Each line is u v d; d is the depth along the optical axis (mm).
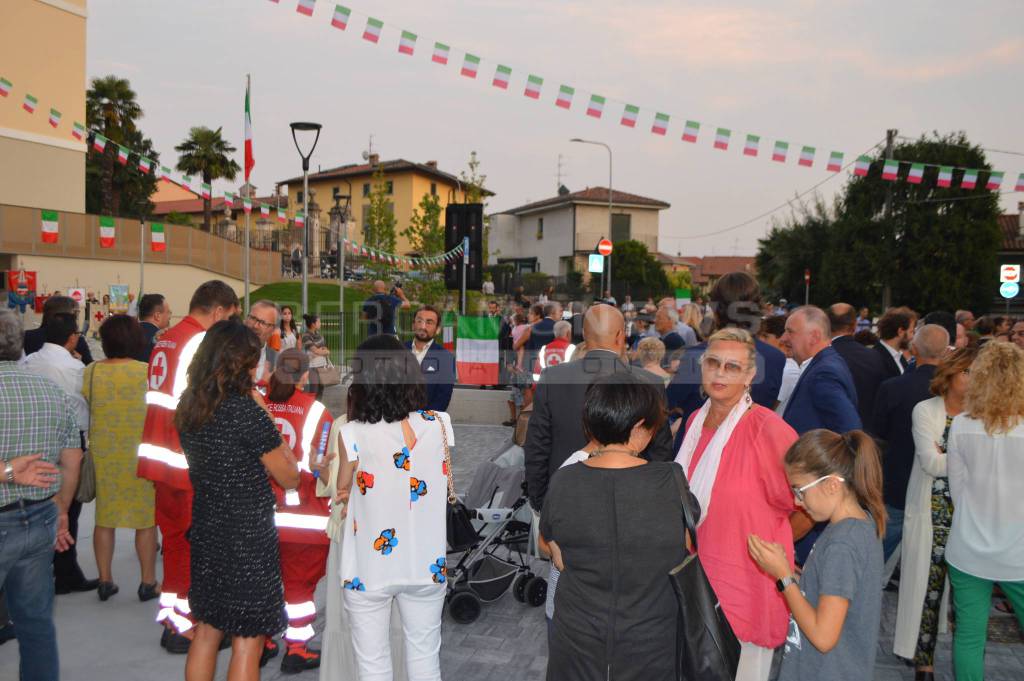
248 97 10500
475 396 11859
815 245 37062
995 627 4289
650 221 50781
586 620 2326
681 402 4125
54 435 3160
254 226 33469
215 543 2986
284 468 3111
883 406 4418
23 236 22000
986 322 9250
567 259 49125
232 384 3037
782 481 2775
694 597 2307
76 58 24672
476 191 22453
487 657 4234
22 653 3191
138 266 24766
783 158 8336
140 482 4773
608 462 2451
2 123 22734
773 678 2834
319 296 23547
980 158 31234
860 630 2533
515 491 5238
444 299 14953
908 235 32469
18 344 3119
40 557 3143
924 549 3846
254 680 3123
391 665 3270
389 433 3148
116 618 4648
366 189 49812
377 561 3105
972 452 3195
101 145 13219
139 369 4746
